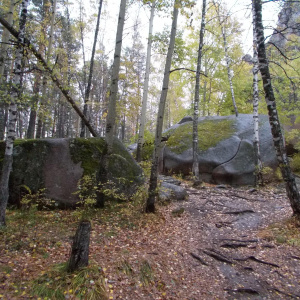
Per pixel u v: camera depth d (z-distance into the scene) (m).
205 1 11.46
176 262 5.21
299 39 9.99
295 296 4.33
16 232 5.48
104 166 7.47
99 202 7.74
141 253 5.29
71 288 3.74
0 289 3.53
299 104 12.41
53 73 8.03
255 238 6.51
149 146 16.12
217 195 10.34
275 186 12.06
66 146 8.09
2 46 8.69
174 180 12.09
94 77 23.52
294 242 5.99
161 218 7.47
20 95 6.52
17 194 7.42
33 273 4.07
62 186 7.71
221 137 13.82
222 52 16.09
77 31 15.65
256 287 4.59
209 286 4.56
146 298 3.98
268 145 13.28
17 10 10.77
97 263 4.49
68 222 6.56
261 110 17.36
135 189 8.77
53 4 11.98
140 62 23.36
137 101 14.35
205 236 6.64
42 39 10.88
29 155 7.74
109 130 7.52
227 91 18.84
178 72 16.78
